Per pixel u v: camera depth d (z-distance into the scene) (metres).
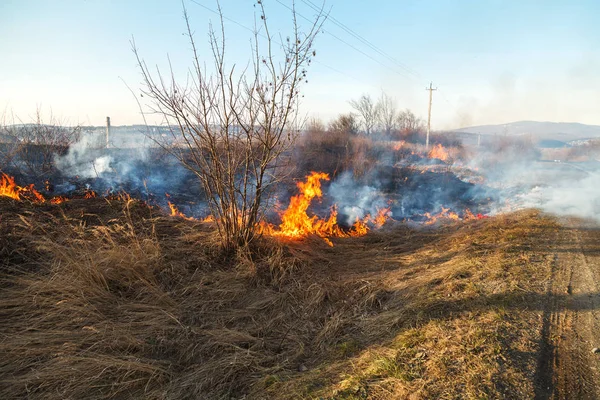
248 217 5.61
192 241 5.68
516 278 4.73
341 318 4.09
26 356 3.19
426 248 6.79
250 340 3.68
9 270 4.28
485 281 4.62
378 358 3.15
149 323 3.77
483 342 3.26
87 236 5.19
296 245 6.38
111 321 3.72
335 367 3.16
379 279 5.12
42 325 3.59
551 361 3.10
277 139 5.53
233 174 5.40
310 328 3.98
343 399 2.65
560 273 5.01
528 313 3.87
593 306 4.10
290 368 3.28
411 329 3.59
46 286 3.95
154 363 3.26
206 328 3.88
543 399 2.64
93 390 2.93
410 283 4.80
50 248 4.52
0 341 3.31
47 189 9.24
